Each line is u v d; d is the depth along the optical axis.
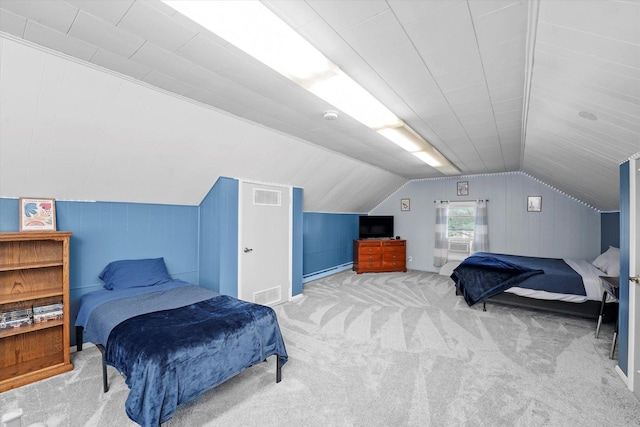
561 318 3.87
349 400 2.13
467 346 3.01
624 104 1.67
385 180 6.62
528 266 4.39
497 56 1.85
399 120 2.98
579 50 1.43
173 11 1.46
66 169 2.63
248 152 3.61
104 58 1.92
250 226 4.09
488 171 6.15
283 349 2.43
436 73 2.09
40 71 1.91
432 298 4.78
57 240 2.63
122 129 2.56
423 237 7.25
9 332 2.31
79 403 2.06
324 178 5.16
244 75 2.16
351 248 7.55
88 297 2.82
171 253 3.76
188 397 1.84
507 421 1.91
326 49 1.80
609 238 5.04
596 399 2.14
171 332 1.97
